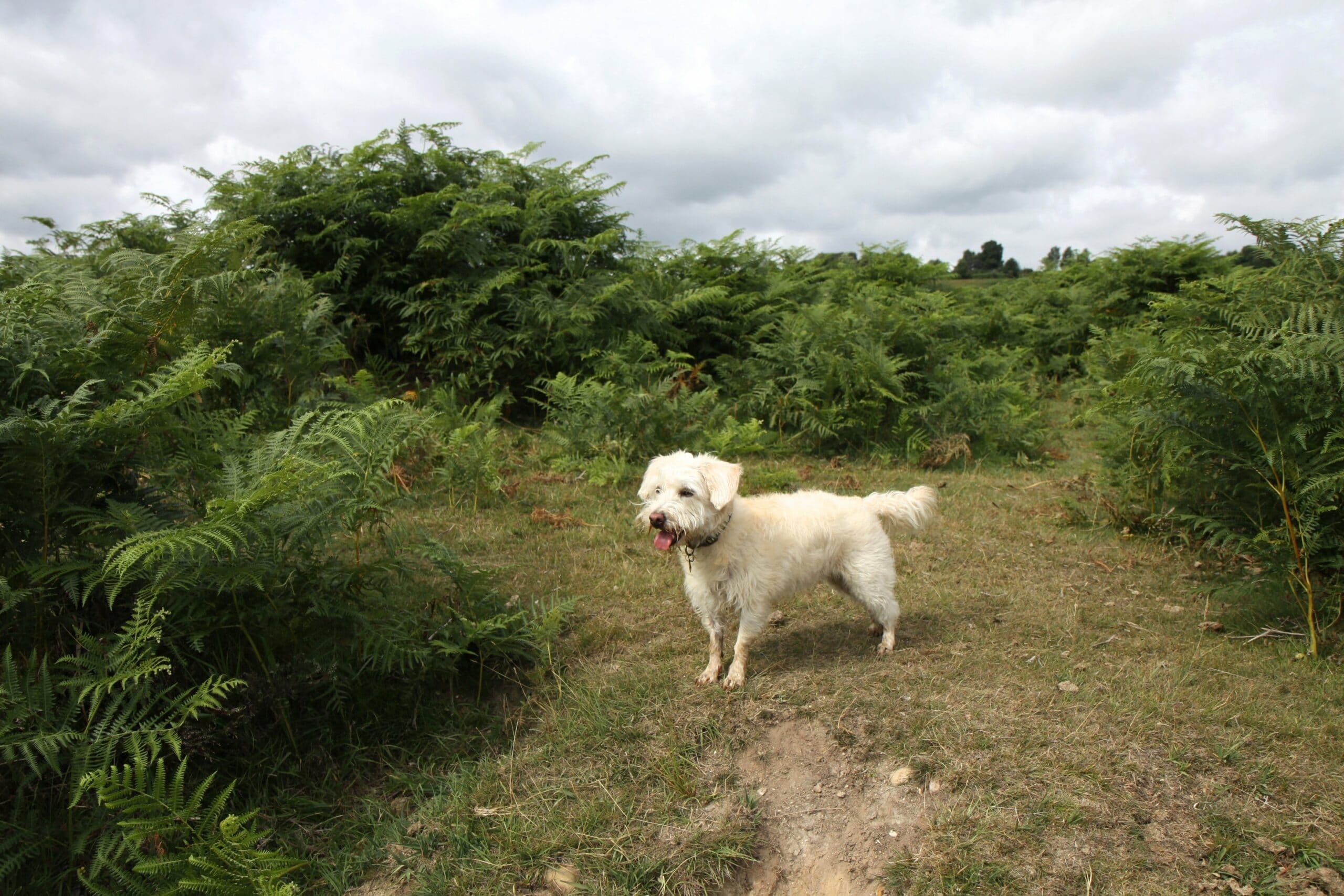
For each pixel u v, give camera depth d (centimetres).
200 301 601
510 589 509
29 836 267
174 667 318
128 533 304
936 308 1188
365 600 380
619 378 927
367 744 360
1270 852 268
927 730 334
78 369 340
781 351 991
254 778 327
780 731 346
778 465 862
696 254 1316
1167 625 455
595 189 1092
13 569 296
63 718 272
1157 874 264
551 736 359
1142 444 632
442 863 294
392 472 671
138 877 254
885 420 947
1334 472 412
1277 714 343
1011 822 286
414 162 1050
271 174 945
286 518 333
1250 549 465
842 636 446
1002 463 902
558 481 758
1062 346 1559
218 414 423
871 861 284
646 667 412
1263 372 414
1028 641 429
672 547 382
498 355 936
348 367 930
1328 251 499
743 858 289
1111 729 331
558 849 295
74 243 802
